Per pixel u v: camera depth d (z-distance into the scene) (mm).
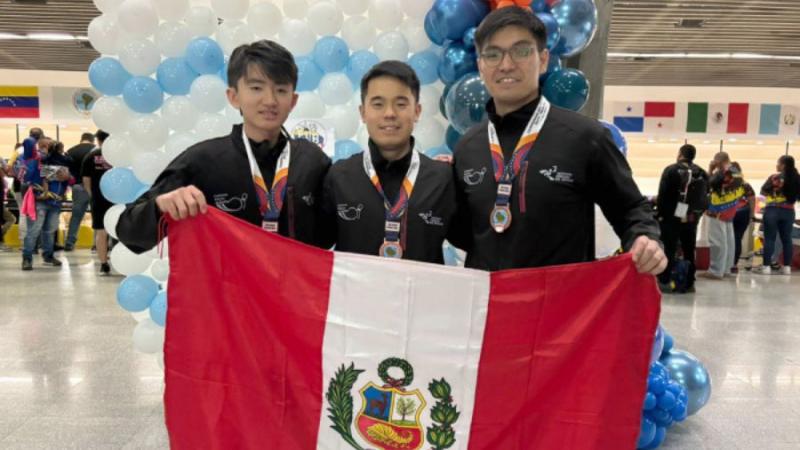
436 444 1423
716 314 4984
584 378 1372
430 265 1415
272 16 2867
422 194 1643
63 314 4504
